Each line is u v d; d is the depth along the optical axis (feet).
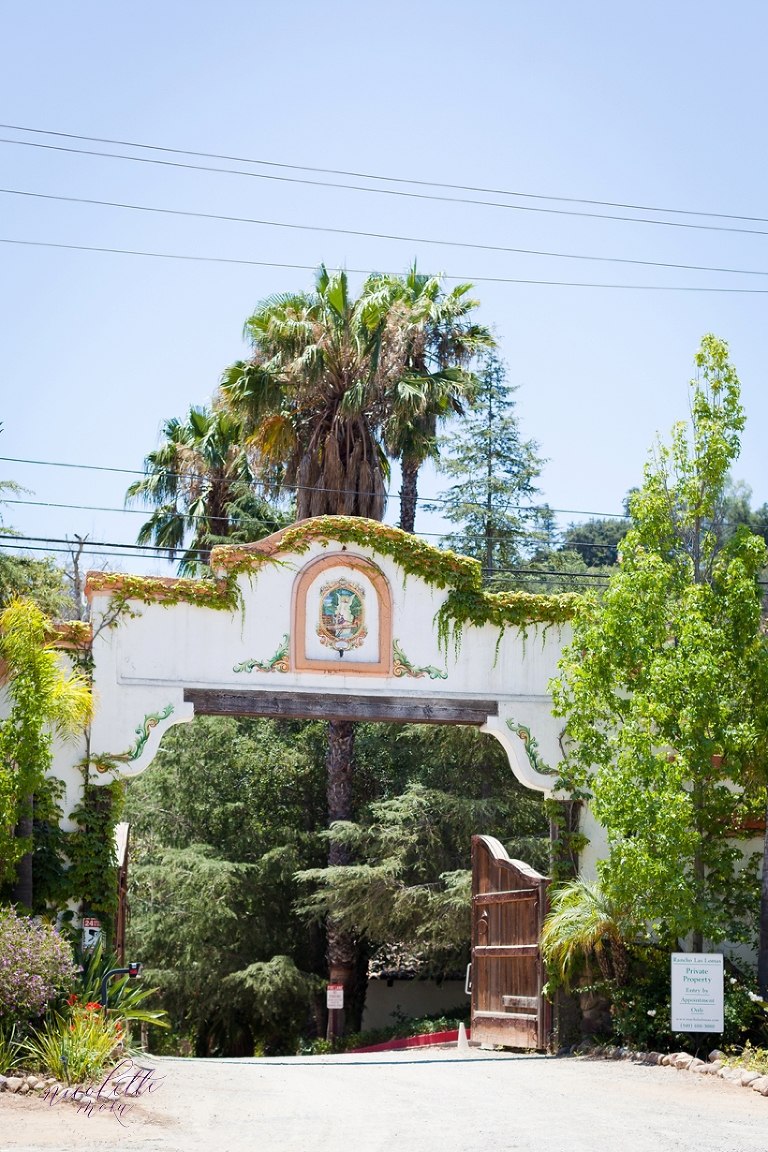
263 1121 33.32
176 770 99.14
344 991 87.76
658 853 47.78
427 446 94.07
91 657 54.75
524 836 87.56
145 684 54.95
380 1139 30.22
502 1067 48.19
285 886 96.37
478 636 58.80
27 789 47.42
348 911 82.69
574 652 54.13
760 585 51.80
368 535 57.77
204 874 90.79
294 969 89.86
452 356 96.48
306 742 98.22
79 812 53.01
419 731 90.02
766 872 49.39
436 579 58.39
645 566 51.52
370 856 86.63
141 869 92.99
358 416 87.66
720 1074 42.16
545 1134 30.89
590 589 59.93
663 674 49.08
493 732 58.49
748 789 51.44
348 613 57.41
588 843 58.18
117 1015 45.96
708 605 51.11
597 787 49.88
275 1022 97.71
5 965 38.24
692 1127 32.22
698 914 47.83
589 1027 53.88
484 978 61.46
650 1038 49.24
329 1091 40.37
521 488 129.59
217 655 55.88
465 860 85.10
